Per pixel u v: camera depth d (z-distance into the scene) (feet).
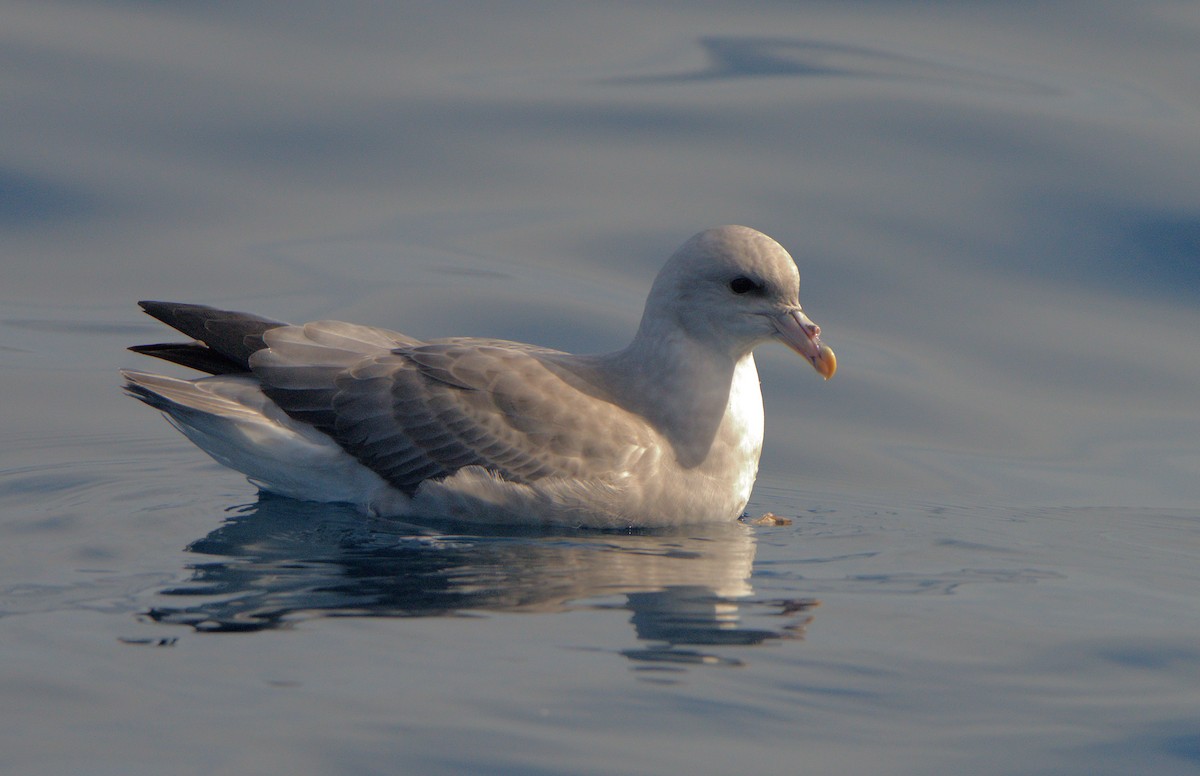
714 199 58.95
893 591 34.42
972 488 44.96
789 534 39.70
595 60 67.62
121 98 62.08
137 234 56.70
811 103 63.98
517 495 38.81
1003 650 30.53
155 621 30.50
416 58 66.59
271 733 25.21
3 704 26.07
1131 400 50.75
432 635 30.14
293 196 59.11
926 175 60.13
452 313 53.01
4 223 56.65
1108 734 26.58
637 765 24.56
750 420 41.09
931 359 52.65
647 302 41.27
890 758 25.31
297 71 64.75
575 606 32.37
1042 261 56.65
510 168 61.05
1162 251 56.70
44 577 33.32
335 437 39.96
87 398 49.14
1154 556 38.19
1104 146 60.59
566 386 39.88
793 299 40.01
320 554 35.88
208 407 39.91
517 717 26.17
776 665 29.14
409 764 24.31
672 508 39.83
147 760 24.14
